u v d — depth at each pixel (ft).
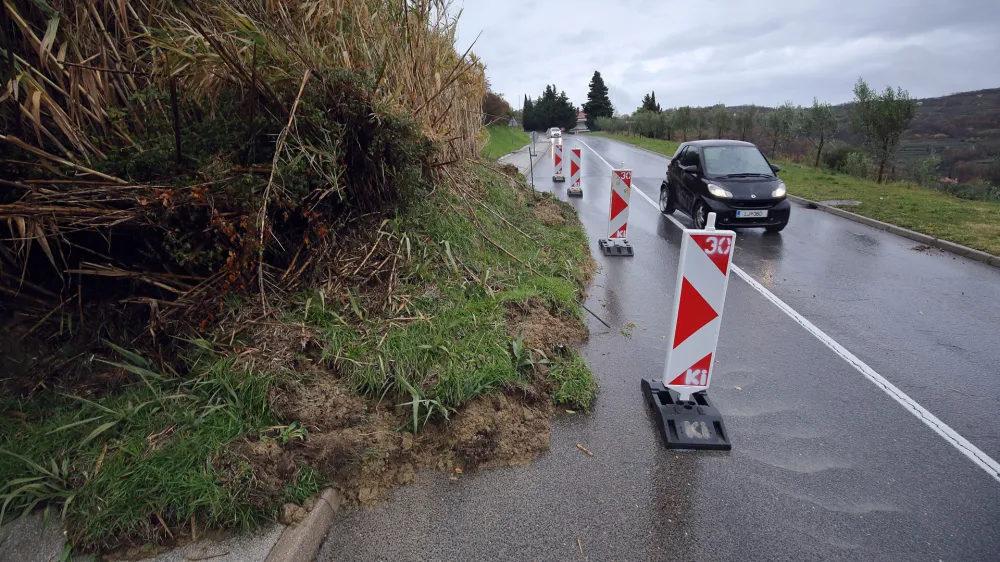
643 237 32.19
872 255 28.30
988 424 12.98
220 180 12.02
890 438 12.43
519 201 30.73
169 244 12.00
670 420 12.41
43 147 11.41
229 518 8.96
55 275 11.97
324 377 12.07
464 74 24.64
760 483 10.89
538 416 12.75
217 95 13.58
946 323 19.10
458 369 12.66
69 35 12.28
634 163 81.15
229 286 12.64
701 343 12.39
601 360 16.06
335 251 15.30
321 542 9.34
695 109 142.00
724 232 11.69
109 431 10.12
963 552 9.24
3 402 10.64
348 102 15.33
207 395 11.06
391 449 11.03
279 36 14.83
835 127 76.38
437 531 9.56
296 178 13.24
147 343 12.00
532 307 17.04
